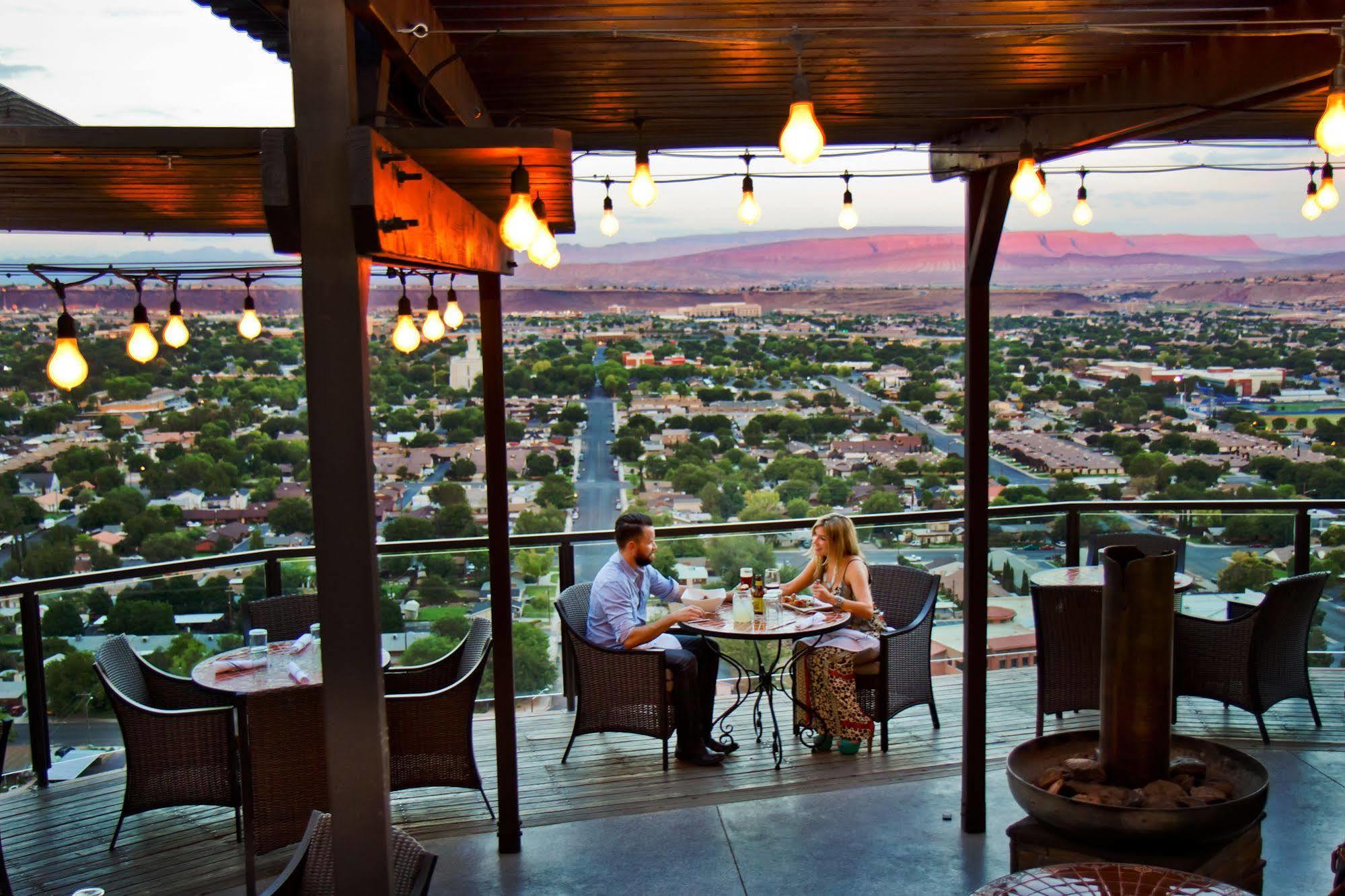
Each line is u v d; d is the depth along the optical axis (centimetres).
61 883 434
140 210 359
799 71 246
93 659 532
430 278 605
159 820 495
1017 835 314
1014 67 359
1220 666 552
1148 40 327
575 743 576
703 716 559
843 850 445
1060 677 553
